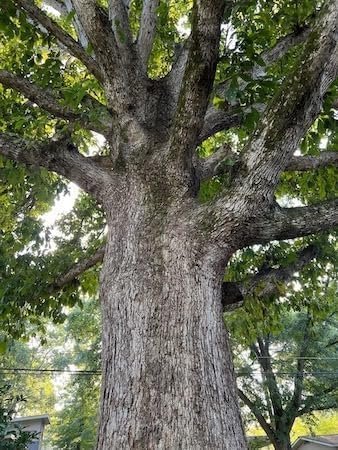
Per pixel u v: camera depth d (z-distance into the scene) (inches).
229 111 165.9
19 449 250.4
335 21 107.9
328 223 115.9
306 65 108.9
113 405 93.7
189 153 125.3
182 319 101.3
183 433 85.8
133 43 174.7
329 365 618.5
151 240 114.4
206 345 99.3
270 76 163.0
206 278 109.3
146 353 97.2
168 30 237.1
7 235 233.5
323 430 949.2
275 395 602.9
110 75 149.7
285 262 221.0
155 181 125.4
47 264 214.7
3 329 226.8
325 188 213.0
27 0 162.7
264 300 209.9
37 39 186.5
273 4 201.3
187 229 114.2
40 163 142.3
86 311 551.5
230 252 114.9
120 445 86.9
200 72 117.2
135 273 110.0
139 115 148.0
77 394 748.0
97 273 236.1
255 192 111.1
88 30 148.9
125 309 105.5
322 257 240.8
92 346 685.9
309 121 112.6
